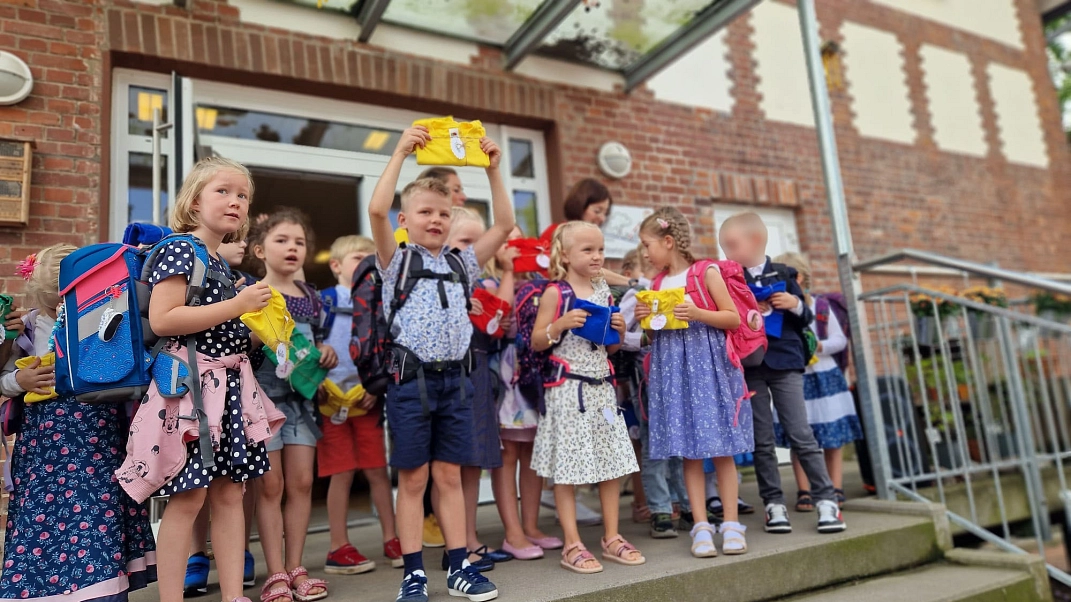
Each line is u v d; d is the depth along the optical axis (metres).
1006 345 3.37
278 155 4.00
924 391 3.41
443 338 2.21
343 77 4.04
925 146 7.02
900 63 7.10
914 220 6.71
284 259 2.53
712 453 2.45
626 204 4.96
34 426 1.93
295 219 2.62
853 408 3.55
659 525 2.83
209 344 1.87
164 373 1.78
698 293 2.64
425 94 4.30
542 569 2.35
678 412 2.56
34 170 3.26
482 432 2.26
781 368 2.89
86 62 3.43
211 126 3.88
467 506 2.52
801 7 3.71
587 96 4.95
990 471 4.06
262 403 1.98
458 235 2.87
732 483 2.54
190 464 1.77
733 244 2.99
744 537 2.61
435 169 3.13
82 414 1.93
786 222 5.93
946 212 6.97
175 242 1.83
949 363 3.44
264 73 3.83
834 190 3.57
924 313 4.33
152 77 3.70
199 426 1.77
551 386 2.48
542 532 3.07
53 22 3.39
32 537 1.84
